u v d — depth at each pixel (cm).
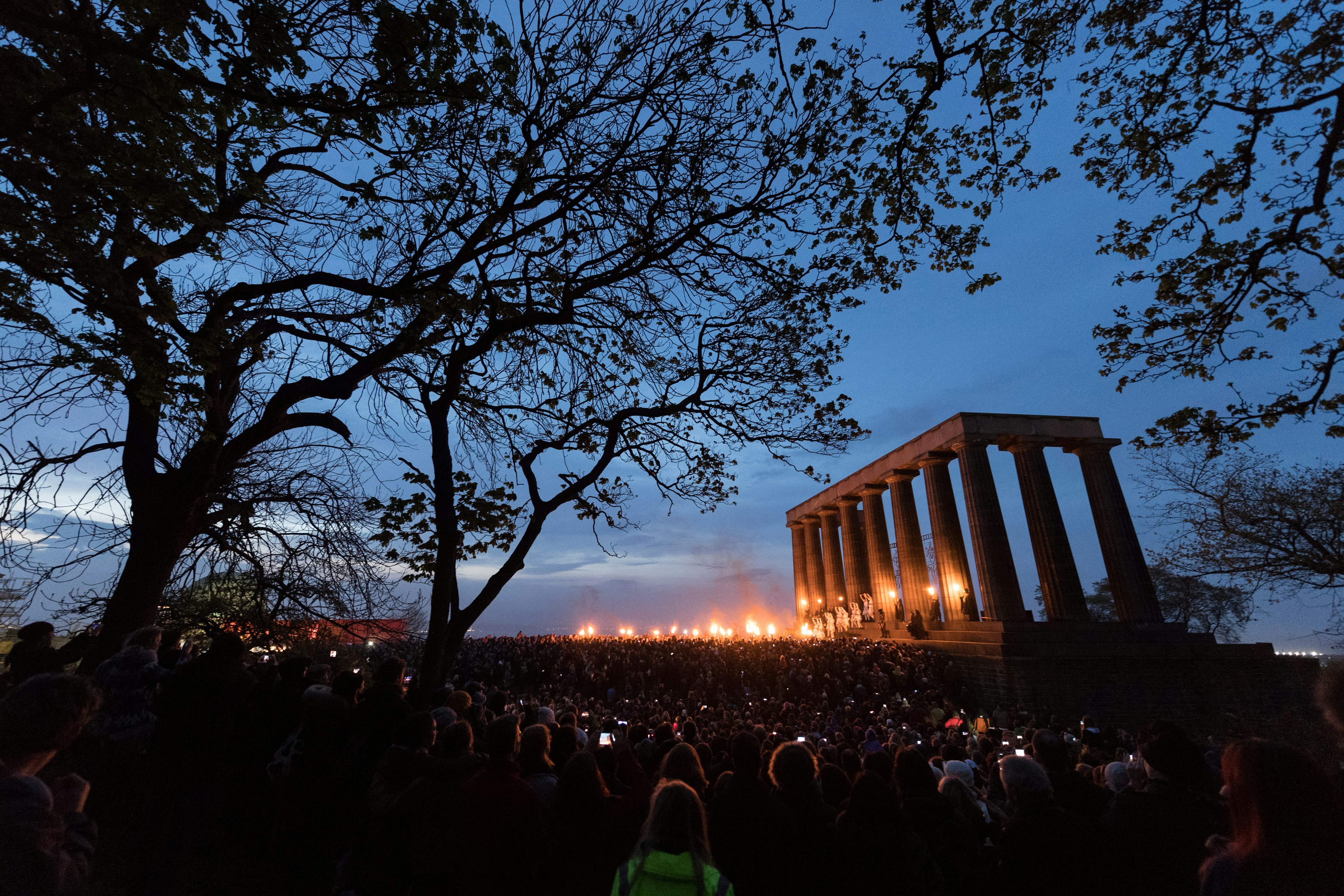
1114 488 3644
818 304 907
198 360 724
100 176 571
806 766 367
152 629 535
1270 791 183
